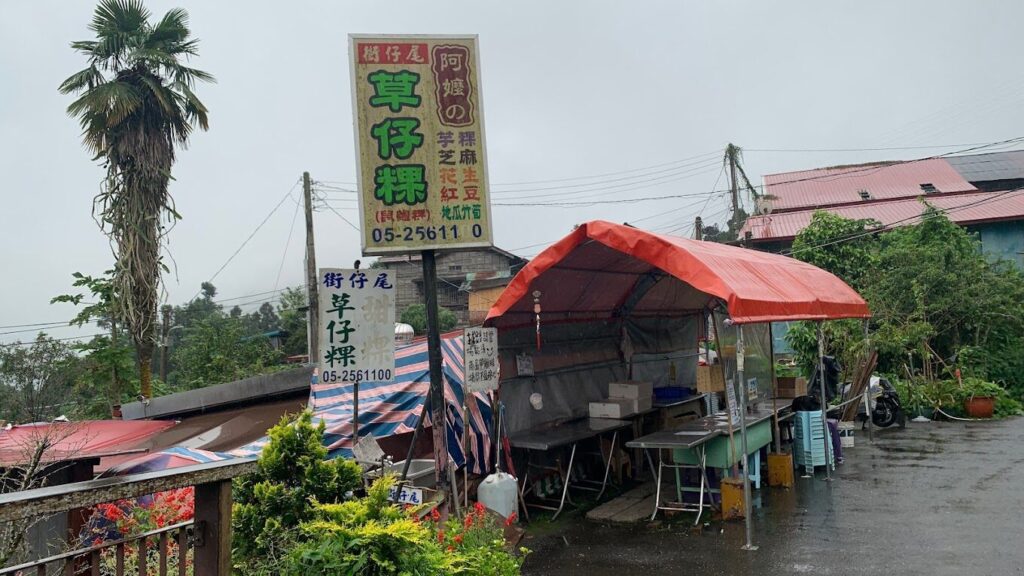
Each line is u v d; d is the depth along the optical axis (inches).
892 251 760.3
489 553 191.8
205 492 125.9
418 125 257.8
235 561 170.9
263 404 404.2
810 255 829.2
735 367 370.6
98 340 503.8
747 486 288.2
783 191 1227.9
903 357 701.3
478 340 311.6
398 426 318.0
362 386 356.8
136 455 308.5
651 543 295.4
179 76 497.0
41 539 216.2
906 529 294.2
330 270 253.8
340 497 188.1
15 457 246.1
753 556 272.5
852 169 1290.6
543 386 376.8
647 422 439.5
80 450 265.0
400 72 258.2
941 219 781.3
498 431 323.3
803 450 417.1
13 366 566.6
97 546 117.0
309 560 152.6
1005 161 1184.8
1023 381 698.8
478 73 265.1
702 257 294.8
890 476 396.8
